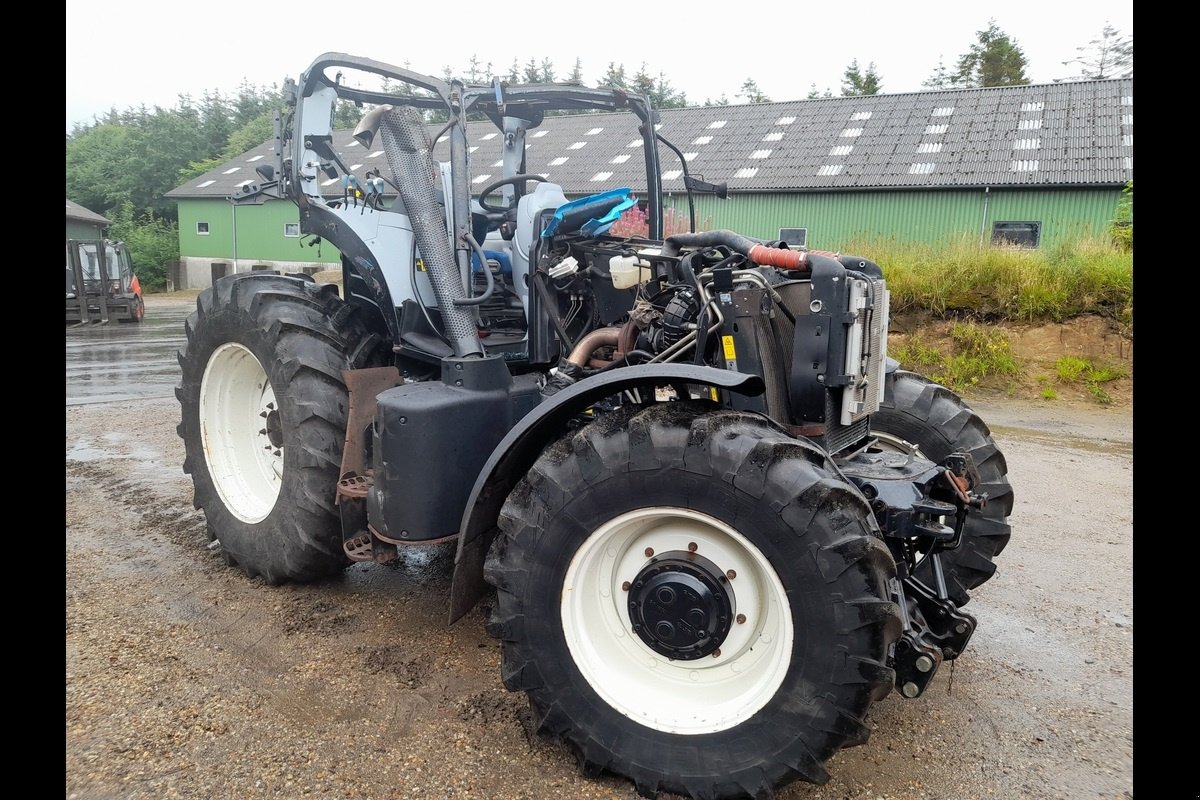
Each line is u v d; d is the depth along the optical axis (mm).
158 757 2445
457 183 3199
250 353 3908
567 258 3350
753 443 2197
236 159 34594
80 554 4156
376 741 2559
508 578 2408
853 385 2654
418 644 3232
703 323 2752
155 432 7051
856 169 17328
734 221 17734
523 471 2768
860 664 2094
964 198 16172
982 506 2826
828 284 2607
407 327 3625
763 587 2318
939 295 9664
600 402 3117
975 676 3076
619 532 2418
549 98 3699
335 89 3682
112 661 3029
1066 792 2379
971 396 8859
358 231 3570
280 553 3621
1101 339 9023
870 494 2539
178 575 3912
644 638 2412
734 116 21188
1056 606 3713
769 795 2205
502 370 3156
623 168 19031
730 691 2365
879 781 2426
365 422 3535
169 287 32875
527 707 2773
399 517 2959
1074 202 15453
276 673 2979
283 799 2270
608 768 2365
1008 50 42406
